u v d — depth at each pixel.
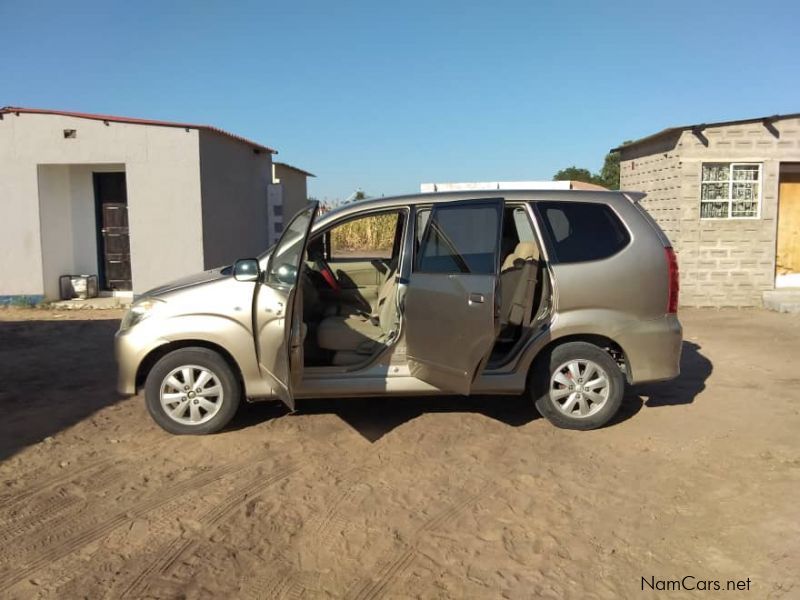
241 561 3.52
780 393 6.59
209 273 5.89
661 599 3.19
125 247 13.73
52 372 7.58
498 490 4.37
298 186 22.02
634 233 5.38
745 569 3.43
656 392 6.64
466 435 5.36
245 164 15.15
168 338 5.18
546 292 5.40
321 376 5.26
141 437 5.34
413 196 5.36
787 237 12.94
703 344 9.01
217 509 4.10
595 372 5.38
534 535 3.79
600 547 3.66
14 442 5.25
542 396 5.41
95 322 10.99
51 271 13.03
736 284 12.47
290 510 4.09
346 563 3.50
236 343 5.17
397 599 3.19
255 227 15.91
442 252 5.03
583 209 5.43
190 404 5.27
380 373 5.28
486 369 5.38
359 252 8.84
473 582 3.33
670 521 3.95
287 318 4.54
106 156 12.49
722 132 12.17
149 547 3.65
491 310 4.57
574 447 5.11
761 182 12.30
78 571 3.42
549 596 3.21
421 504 4.17
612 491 4.35
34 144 12.51
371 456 4.93
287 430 5.47
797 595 3.21
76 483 4.47
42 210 12.72
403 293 5.20
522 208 5.42
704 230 12.34
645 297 5.32
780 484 4.44
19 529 3.85
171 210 12.57
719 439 5.29
